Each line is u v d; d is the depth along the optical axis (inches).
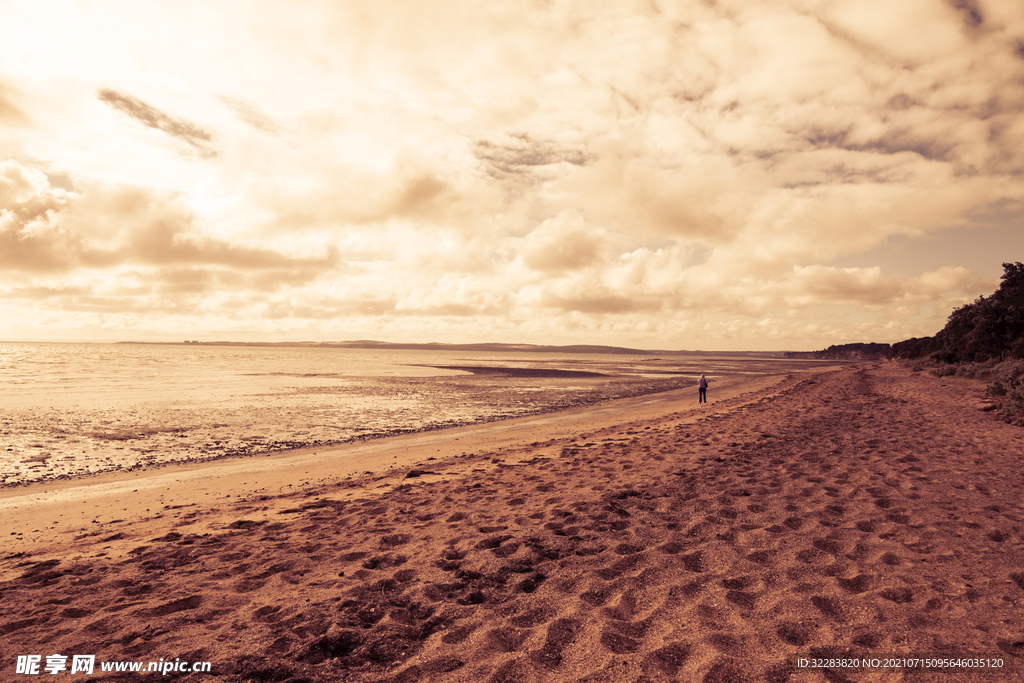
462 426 791.7
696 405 1018.1
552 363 4943.4
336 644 125.6
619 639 124.0
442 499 285.7
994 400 649.6
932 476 280.8
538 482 319.6
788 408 736.3
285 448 599.8
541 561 180.5
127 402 1096.2
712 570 165.9
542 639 125.8
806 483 278.8
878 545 181.2
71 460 527.5
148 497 357.7
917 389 959.0
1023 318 1614.2
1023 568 154.6
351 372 2610.7
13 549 227.6
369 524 239.6
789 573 160.6
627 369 3639.3
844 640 119.0
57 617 144.4
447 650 121.9
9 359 3705.7
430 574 172.2
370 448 588.7
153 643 126.6
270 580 171.3
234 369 2785.4
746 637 122.6
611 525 217.5
